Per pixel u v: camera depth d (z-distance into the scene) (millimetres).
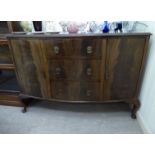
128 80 1569
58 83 1636
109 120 1794
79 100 1712
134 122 1752
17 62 1630
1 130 1699
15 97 2018
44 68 1572
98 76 1540
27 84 1747
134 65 1488
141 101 1698
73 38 1365
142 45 1396
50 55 1486
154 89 1417
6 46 1798
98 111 1945
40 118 1867
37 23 1713
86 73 1530
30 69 1623
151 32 1439
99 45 1384
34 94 1792
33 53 1517
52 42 1414
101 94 1646
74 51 1429
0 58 1883
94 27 1605
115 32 1496
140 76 1552
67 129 1691
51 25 1721
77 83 1602
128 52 1422
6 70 2027
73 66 1509
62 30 1688
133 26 1616
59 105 2084
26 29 1741
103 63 1470
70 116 1883
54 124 1768
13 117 1895
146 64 1552
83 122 1781
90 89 1624
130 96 1670
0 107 2086
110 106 2020
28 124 1777
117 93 1644
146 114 1585
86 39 1360
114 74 1526
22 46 1509
